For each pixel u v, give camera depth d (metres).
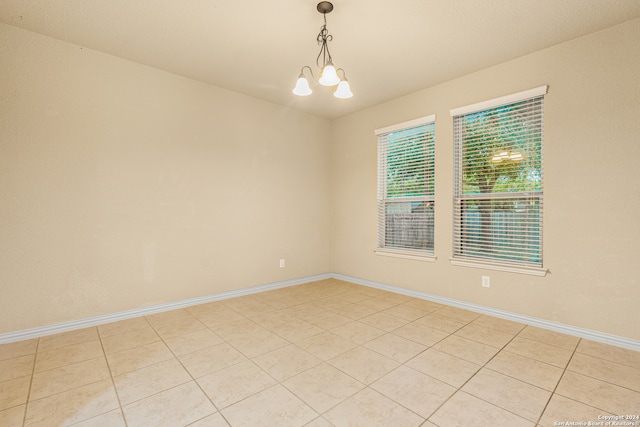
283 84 3.66
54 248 2.74
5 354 2.34
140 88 3.18
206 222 3.64
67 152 2.79
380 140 4.30
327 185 4.93
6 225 2.54
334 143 4.92
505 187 3.11
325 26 2.35
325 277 4.91
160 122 3.31
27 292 2.63
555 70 2.77
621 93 2.45
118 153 3.05
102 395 1.84
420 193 3.85
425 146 3.79
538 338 2.63
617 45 2.46
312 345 2.51
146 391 1.88
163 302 3.33
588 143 2.60
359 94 3.92
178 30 2.60
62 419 1.63
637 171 2.39
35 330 2.65
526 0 2.18
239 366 2.17
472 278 3.32
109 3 2.25
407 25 2.49
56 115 2.74
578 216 2.66
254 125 4.05
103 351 2.40
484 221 3.28
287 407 1.73
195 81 3.55
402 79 3.48
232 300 3.75
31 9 2.32
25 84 2.60
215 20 2.45
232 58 3.06
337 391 1.88
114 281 3.04
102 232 2.97
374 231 4.34
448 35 2.63
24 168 2.60
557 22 2.43
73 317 2.82
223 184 3.78
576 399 1.79
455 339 2.61
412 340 2.60
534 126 2.92
